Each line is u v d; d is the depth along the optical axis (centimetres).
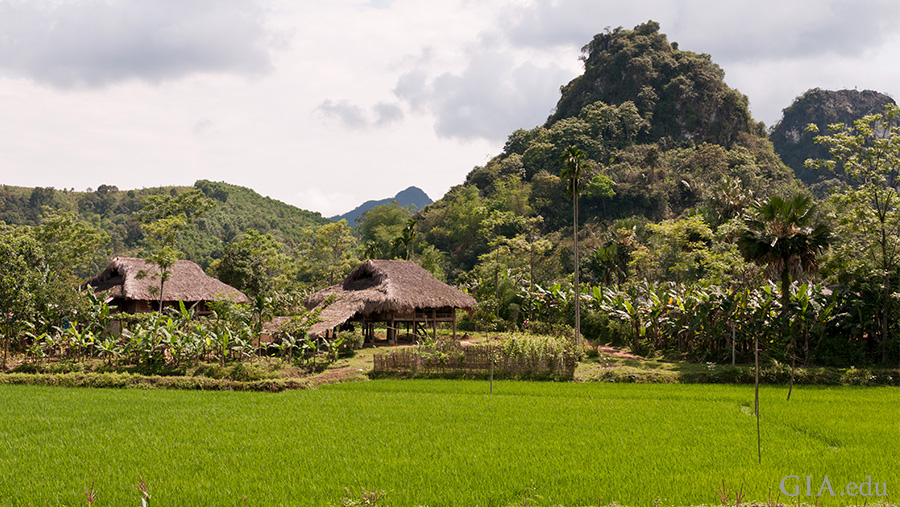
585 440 1530
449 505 1071
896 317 3100
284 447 1462
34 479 1212
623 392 2348
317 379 2662
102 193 14438
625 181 10450
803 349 3106
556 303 4478
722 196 5194
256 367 2688
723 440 1527
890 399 2172
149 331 2850
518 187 10650
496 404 2050
